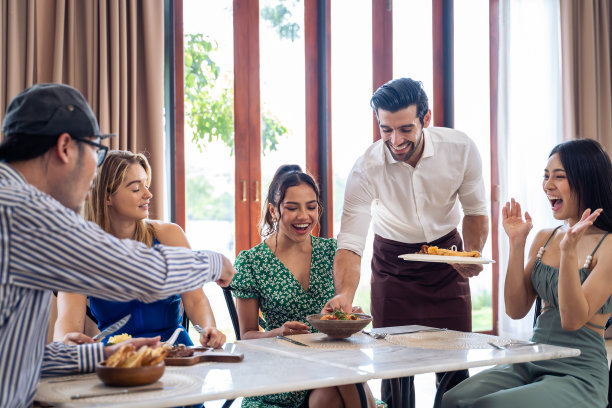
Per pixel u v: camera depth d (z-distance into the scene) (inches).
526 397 72.9
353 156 191.2
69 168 51.3
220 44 175.0
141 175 83.7
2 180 48.6
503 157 205.6
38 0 144.6
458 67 203.5
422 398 146.6
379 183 105.2
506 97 205.3
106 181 82.5
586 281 81.2
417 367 61.3
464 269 97.7
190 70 171.3
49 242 47.0
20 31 143.7
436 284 106.9
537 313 92.6
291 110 184.7
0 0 140.4
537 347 72.6
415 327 88.7
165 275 50.8
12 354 47.8
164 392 51.7
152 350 55.3
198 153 172.9
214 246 175.5
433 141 104.2
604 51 215.3
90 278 48.4
